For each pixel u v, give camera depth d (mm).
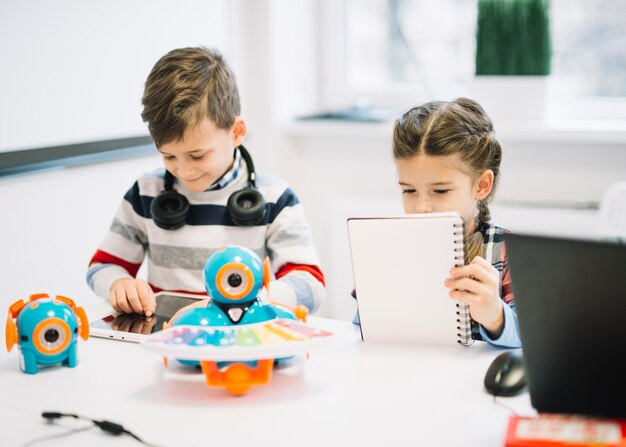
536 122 2045
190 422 804
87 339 996
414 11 2373
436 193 1180
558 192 2066
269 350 825
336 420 802
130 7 1780
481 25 2043
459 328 987
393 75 2449
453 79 2355
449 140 1154
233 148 1321
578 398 739
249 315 945
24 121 1519
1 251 1499
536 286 730
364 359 971
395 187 2279
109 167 1771
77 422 807
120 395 875
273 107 2277
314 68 2484
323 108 2500
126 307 1146
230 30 2164
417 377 910
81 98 1659
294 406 838
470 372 922
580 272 703
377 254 984
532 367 756
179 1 1945
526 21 1993
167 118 1188
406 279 982
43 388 897
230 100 1279
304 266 1285
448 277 963
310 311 1225
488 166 1234
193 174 1242
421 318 998
